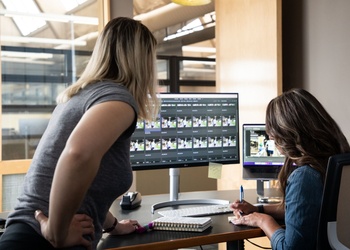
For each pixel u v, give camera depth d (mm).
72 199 1104
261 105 3340
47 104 3949
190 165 2236
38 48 3943
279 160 2293
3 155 3684
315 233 1515
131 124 1250
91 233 1255
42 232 1175
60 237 1153
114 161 1287
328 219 1452
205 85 7113
